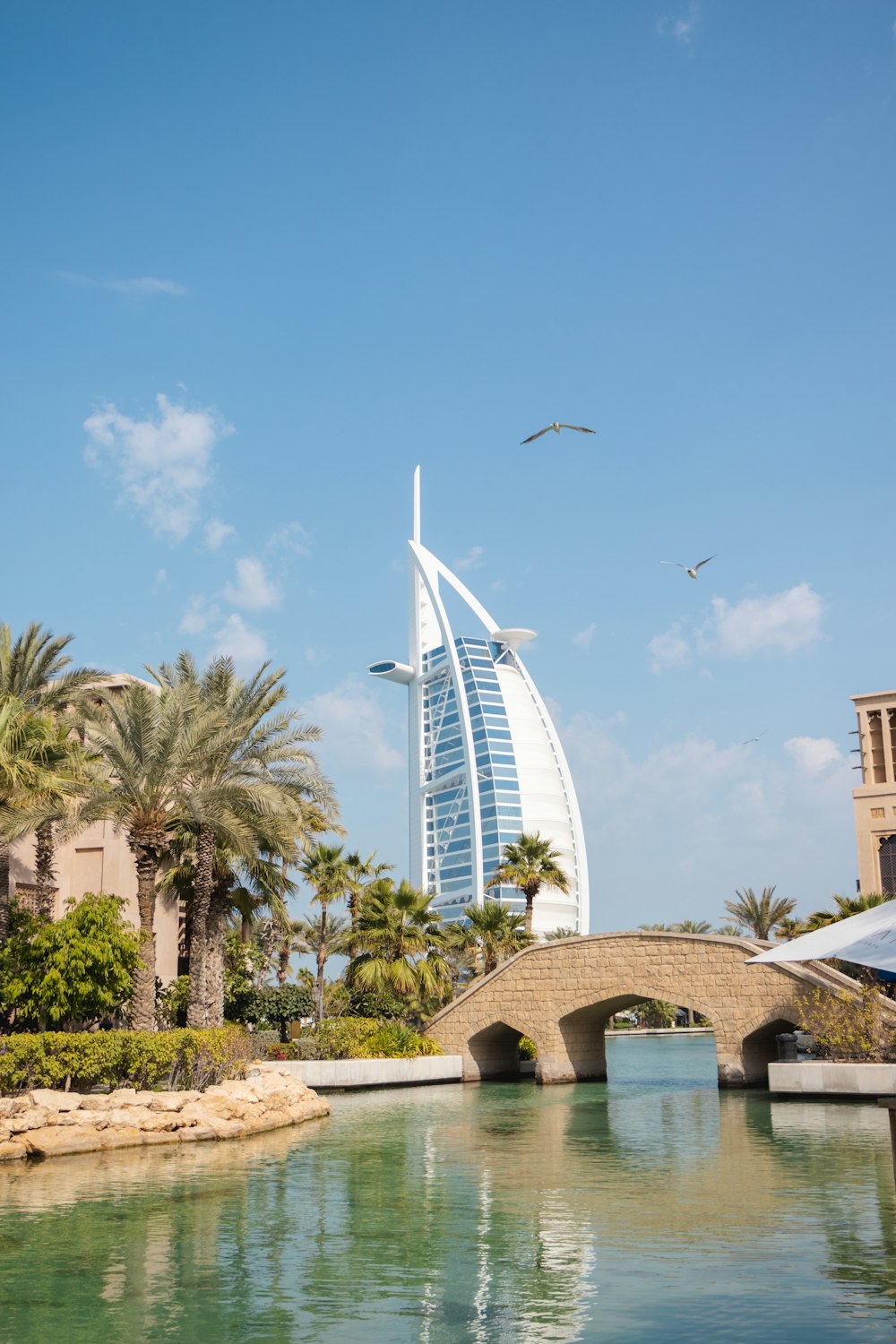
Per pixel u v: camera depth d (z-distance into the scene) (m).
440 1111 39.72
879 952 12.48
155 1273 15.61
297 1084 38.22
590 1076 55.78
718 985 48.88
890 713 74.88
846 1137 29.64
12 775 32.03
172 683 42.53
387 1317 13.35
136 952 35.69
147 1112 29.55
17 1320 13.47
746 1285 14.31
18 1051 30.45
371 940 55.66
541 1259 16.12
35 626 39.81
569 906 193.25
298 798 41.00
